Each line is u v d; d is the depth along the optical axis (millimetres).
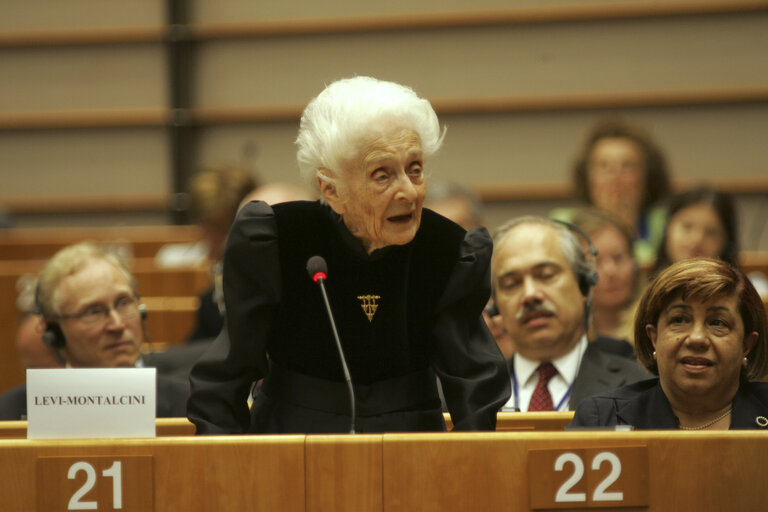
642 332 8734
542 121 30844
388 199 6512
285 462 6457
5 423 8297
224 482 6484
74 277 11406
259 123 32594
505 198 31094
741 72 29578
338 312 7145
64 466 6570
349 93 6688
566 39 30547
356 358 7168
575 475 6312
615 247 14391
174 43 32594
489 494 6344
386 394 7215
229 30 32344
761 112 29578
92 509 6547
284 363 7348
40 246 25406
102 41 33031
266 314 7047
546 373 11250
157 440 6547
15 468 6586
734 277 8297
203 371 7070
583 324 11492
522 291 11102
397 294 7137
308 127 6867
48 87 33375
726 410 8477
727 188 29672
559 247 11195
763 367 8531
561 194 30672
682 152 29969
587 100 30312
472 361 7121
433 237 7223
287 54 32219
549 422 8672
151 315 18438
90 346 11352
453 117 31297
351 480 6414
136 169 33188
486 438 6363
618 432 6352
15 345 18875
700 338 8148
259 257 6953
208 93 32781
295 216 7180
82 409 6812
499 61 30953
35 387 6812
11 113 33438
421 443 6391
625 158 20109
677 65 29938
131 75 33062
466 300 7152
